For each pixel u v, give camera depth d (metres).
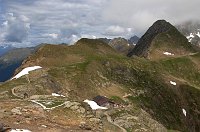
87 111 89.69
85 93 167.25
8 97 116.62
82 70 183.88
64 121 78.38
